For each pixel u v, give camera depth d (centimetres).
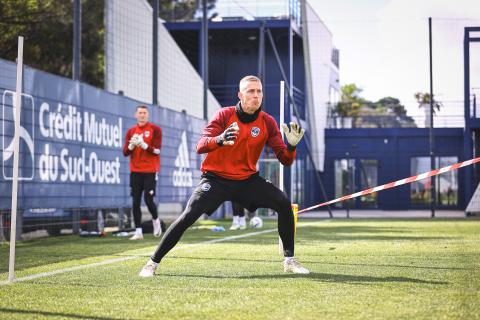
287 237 620
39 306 446
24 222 1102
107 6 1906
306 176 3122
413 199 3488
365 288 514
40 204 1127
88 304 452
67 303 456
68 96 1218
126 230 1292
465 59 2794
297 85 3228
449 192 3459
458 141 3456
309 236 1180
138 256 808
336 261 721
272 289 510
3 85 1036
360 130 3516
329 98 3716
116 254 838
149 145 1108
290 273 610
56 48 2777
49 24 2717
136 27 2081
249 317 401
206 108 2023
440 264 688
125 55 2014
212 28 2900
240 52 3191
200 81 2575
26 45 2711
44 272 639
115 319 401
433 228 1477
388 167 3509
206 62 2033
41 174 1130
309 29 3056
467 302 449
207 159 595
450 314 407
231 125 545
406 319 393
